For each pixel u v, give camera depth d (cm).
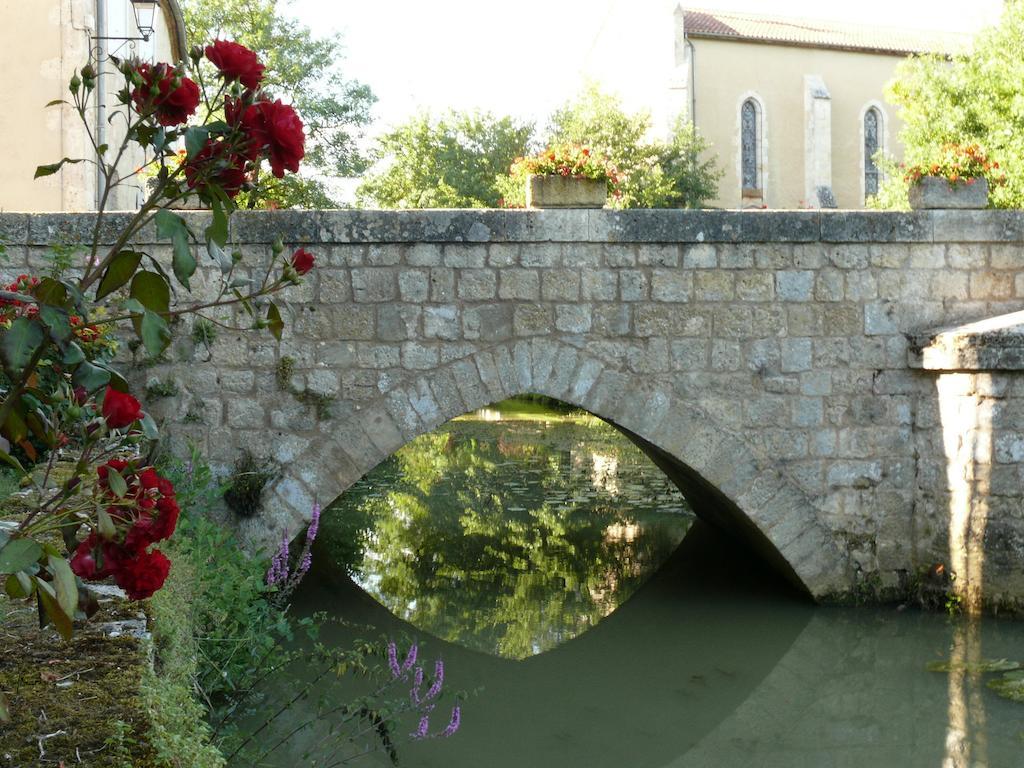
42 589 176
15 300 179
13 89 1043
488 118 2905
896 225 786
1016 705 617
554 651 762
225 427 741
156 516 183
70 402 188
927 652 712
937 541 779
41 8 1041
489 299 756
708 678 702
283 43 2714
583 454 1773
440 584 945
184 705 280
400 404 750
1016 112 1627
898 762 555
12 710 236
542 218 757
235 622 487
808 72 3141
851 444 788
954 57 1945
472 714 631
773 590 877
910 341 787
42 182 1045
